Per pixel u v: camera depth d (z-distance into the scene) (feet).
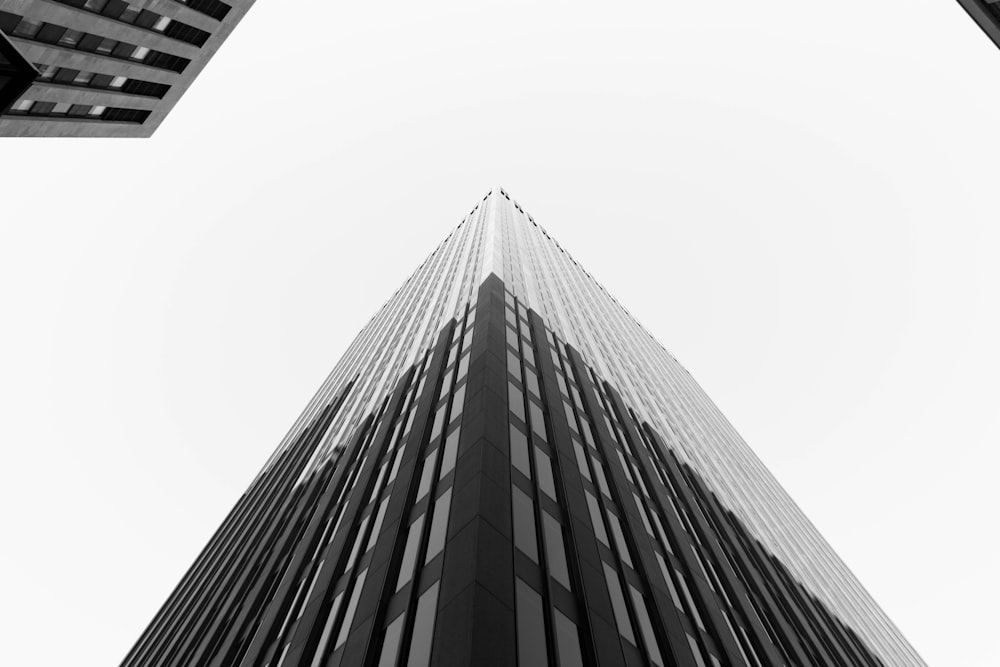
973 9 85.71
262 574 104.42
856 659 145.07
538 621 52.95
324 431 174.29
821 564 224.94
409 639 50.85
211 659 94.07
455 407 85.61
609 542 75.46
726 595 101.14
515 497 65.62
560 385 109.91
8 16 94.89
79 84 115.44
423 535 63.52
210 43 129.70
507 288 135.74
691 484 143.95
